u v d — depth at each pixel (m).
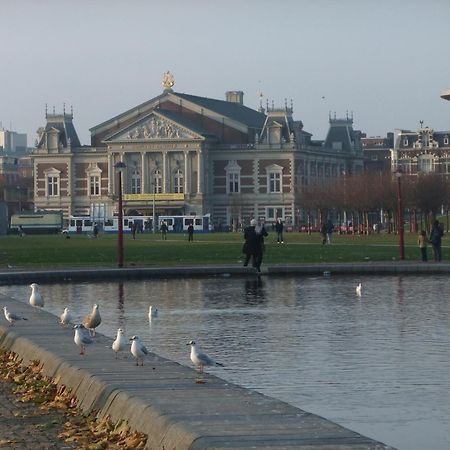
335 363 51.97
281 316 73.25
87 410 39.19
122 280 111.12
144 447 32.91
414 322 68.50
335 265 116.44
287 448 28.95
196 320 71.56
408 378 47.56
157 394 37.28
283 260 138.12
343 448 28.84
